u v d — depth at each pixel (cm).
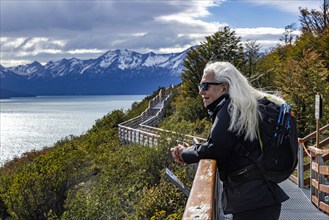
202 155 298
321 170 804
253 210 294
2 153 5269
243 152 292
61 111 17738
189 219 213
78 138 3956
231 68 312
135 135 2544
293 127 298
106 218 1198
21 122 11450
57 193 1706
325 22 4169
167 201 1198
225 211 310
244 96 295
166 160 1579
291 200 901
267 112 292
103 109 18125
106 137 3177
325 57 2941
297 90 2080
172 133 1667
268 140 289
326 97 2027
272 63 3497
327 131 1897
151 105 4853
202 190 262
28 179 1675
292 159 296
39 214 1688
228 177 302
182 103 3706
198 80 3800
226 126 290
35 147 5769
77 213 1208
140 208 1220
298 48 3231
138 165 1619
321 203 807
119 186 1532
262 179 291
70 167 1811
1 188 1897
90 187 1800
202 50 3728
